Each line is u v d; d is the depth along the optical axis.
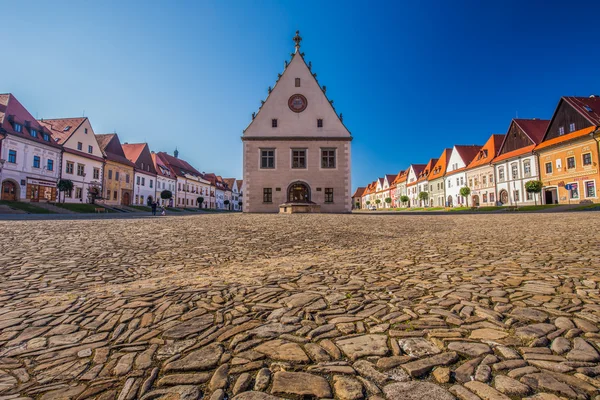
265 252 6.08
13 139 29.59
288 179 26.55
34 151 31.84
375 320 2.52
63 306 2.99
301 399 1.55
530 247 6.03
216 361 1.92
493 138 44.28
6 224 11.81
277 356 1.97
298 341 2.17
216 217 17.34
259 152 26.62
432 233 8.95
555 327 2.28
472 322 2.42
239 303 3.00
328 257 5.48
